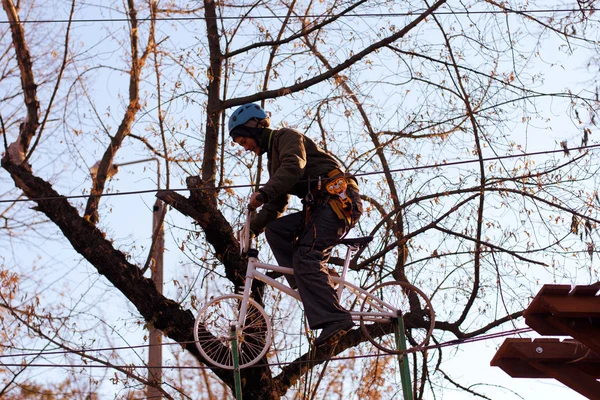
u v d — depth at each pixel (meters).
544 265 9.55
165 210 9.59
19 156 9.23
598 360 6.50
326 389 9.76
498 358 6.82
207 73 9.83
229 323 7.27
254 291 8.72
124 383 8.86
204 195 8.66
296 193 6.40
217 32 10.04
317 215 6.20
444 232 9.77
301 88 9.65
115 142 9.78
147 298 8.73
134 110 9.96
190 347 8.62
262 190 6.05
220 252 8.84
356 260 9.54
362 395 9.32
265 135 6.47
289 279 6.57
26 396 9.52
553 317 6.11
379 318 6.49
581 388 6.43
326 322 6.04
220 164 9.82
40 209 8.94
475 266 9.65
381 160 10.11
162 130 9.91
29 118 9.41
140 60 10.11
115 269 8.73
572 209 9.59
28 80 9.45
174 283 9.02
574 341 6.56
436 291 9.62
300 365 9.03
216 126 9.72
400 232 9.70
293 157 6.14
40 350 8.98
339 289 6.46
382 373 9.34
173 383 9.42
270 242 6.51
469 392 9.40
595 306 5.95
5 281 9.03
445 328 9.56
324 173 6.30
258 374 8.44
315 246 6.16
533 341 6.62
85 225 8.85
